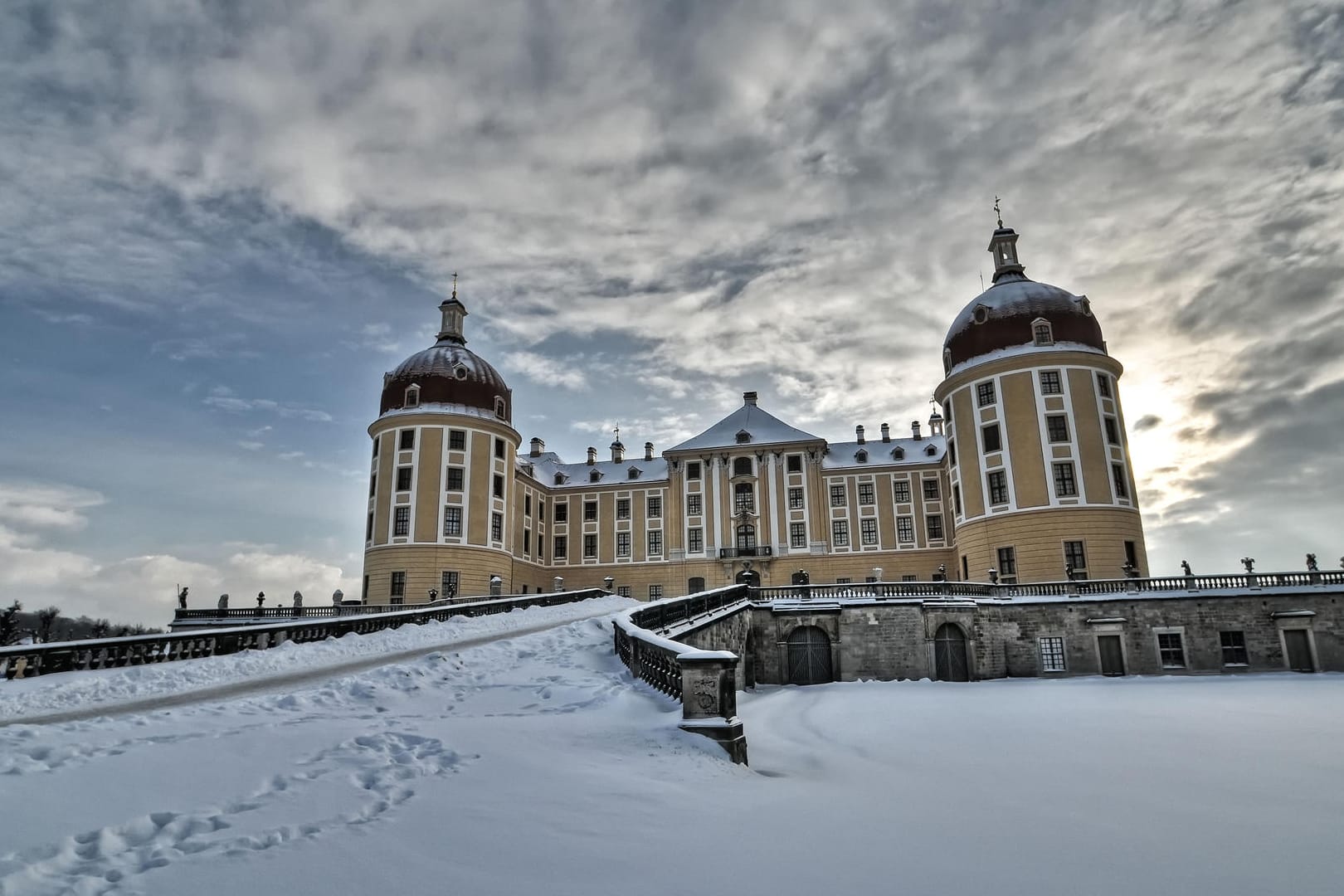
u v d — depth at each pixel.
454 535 51.75
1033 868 7.22
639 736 11.37
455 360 55.84
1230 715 22.09
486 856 6.20
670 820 7.70
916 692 30.16
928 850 7.48
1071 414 43.34
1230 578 35.44
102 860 5.57
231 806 6.90
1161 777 13.34
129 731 10.27
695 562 65.25
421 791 7.77
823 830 7.89
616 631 20.28
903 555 63.31
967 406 46.84
